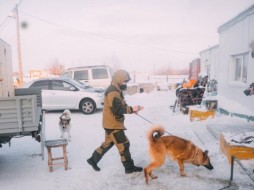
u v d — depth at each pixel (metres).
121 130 4.66
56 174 4.89
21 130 4.23
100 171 4.94
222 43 10.99
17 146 6.80
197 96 9.72
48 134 8.05
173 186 4.29
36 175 4.89
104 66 14.66
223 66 10.91
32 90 7.20
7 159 5.85
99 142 6.90
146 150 6.02
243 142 5.00
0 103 4.12
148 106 13.01
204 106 9.21
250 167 4.68
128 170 4.76
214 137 6.68
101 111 11.97
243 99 8.70
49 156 4.96
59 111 12.27
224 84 10.77
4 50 5.57
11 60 6.48
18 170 5.17
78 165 5.30
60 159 5.08
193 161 4.64
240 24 8.97
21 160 5.75
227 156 5.07
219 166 4.90
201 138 6.68
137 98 17.05
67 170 5.06
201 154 4.64
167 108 11.60
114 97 4.48
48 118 10.58
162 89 23.80
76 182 4.54
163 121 9.08
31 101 4.21
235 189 4.08
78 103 11.29
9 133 4.30
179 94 9.95
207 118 8.45
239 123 7.46
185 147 4.55
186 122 8.54
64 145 5.00
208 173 4.69
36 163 5.53
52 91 11.34
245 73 8.99
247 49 8.38
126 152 4.71
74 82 11.98
